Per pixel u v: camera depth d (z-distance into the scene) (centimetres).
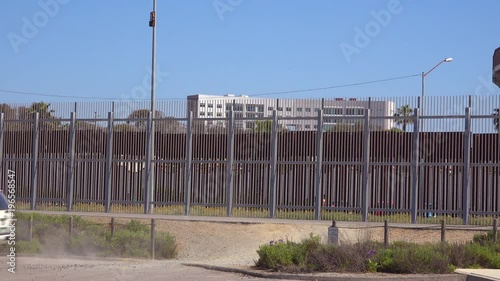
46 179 3859
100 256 2483
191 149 3566
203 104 3788
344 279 1803
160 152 3631
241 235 2912
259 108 3753
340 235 2367
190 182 3559
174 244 2634
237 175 3481
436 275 1844
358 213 3262
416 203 3162
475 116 3092
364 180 3247
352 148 3291
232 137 3494
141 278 1833
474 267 2027
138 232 2639
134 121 3697
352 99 3428
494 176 3059
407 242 2377
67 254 2519
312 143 3362
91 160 3762
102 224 2877
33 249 2500
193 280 1800
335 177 3312
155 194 3628
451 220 3103
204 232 2955
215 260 2445
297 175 3378
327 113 3662
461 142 3116
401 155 3212
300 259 1994
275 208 3397
